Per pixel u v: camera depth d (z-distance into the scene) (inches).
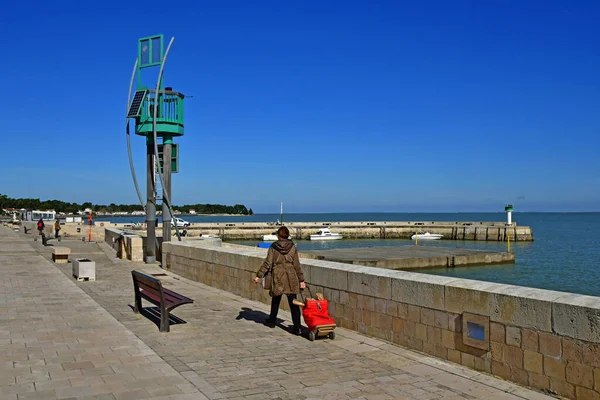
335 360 285.7
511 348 247.0
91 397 219.1
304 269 394.6
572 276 1727.4
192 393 227.1
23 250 1030.4
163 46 783.1
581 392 218.8
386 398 226.4
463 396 229.6
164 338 331.6
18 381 238.5
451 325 279.3
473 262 1942.7
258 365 274.2
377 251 2076.8
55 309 418.0
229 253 534.9
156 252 882.8
